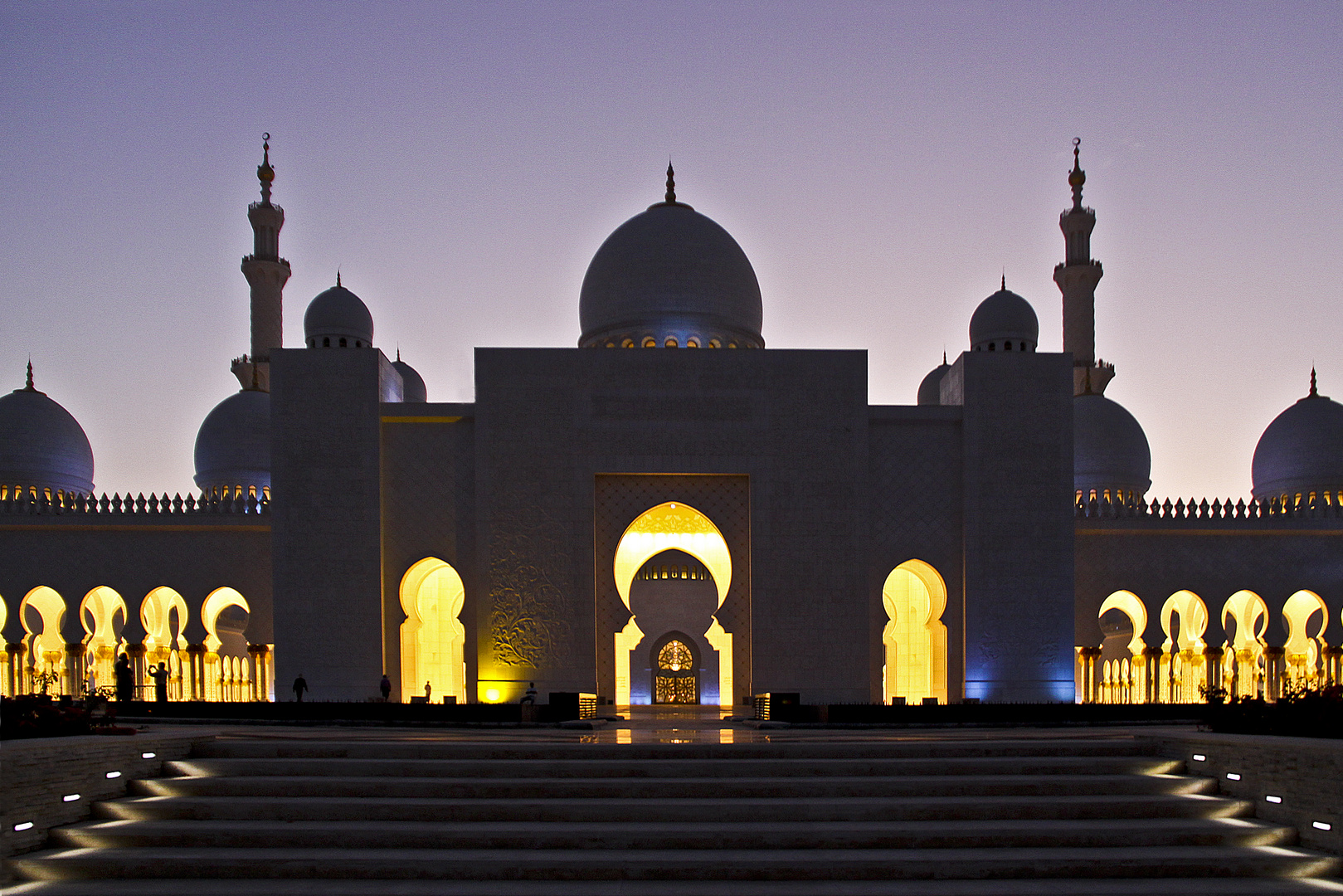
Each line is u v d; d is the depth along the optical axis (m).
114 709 25.91
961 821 13.12
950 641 35.44
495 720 24.62
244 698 45.84
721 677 41.34
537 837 12.29
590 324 42.09
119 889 11.18
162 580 36.25
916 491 36.00
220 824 12.83
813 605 34.91
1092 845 12.43
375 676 34.16
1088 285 47.56
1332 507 37.19
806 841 12.34
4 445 42.91
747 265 42.94
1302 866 11.77
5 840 11.85
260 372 46.31
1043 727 24.91
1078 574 37.22
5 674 36.75
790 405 35.75
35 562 36.22
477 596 34.59
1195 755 14.62
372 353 35.38
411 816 13.18
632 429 35.41
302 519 34.69
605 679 35.00
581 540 34.88
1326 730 15.18
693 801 13.43
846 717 24.78
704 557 43.50
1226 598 37.22
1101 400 47.03
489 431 35.19
